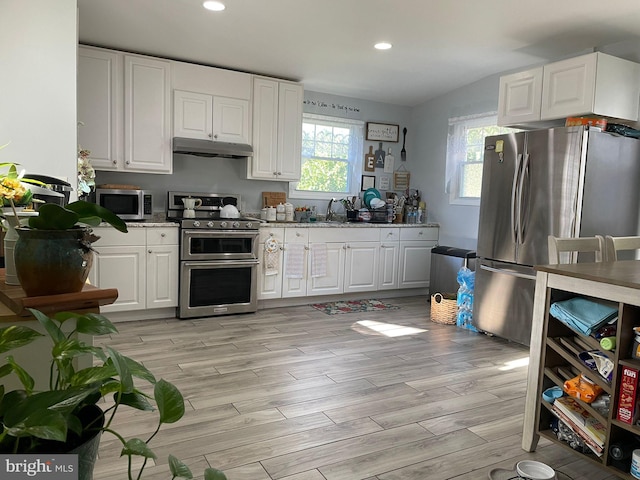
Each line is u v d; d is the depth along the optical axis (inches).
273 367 123.0
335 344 143.9
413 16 137.6
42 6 109.9
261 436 88.0
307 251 189.5
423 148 227.8
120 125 162.7
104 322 40.3
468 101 201.5
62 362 37.9
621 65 139.2
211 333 150.4
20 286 53.6
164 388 37.9
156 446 83.4
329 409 100.1
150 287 160.7
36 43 109.7
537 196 141.3
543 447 88.5
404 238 212.2
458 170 209.2
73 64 113.6
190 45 161.0
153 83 166.4
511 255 149.4
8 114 108.0
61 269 47.6
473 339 153.9
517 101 156.4
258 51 166.7
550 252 91.3
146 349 133.4
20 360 51.1
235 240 171.9
